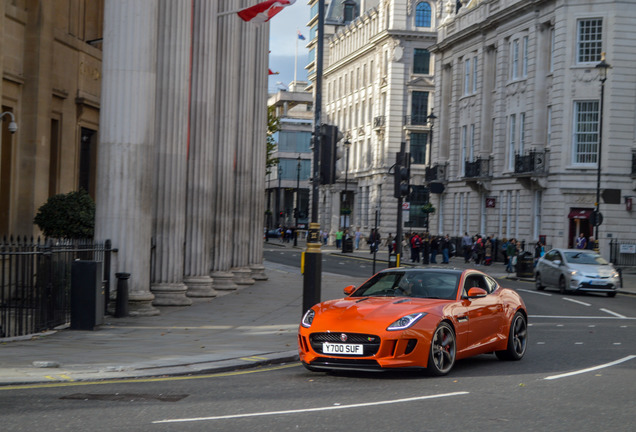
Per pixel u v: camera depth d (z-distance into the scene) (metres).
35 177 21.19
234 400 9.13
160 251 20.08
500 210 55.88
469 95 61.78
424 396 9.53
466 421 8.09
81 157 25.22
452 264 54.03
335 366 10.80
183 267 21.67
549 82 50.25
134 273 18.16
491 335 12.52
